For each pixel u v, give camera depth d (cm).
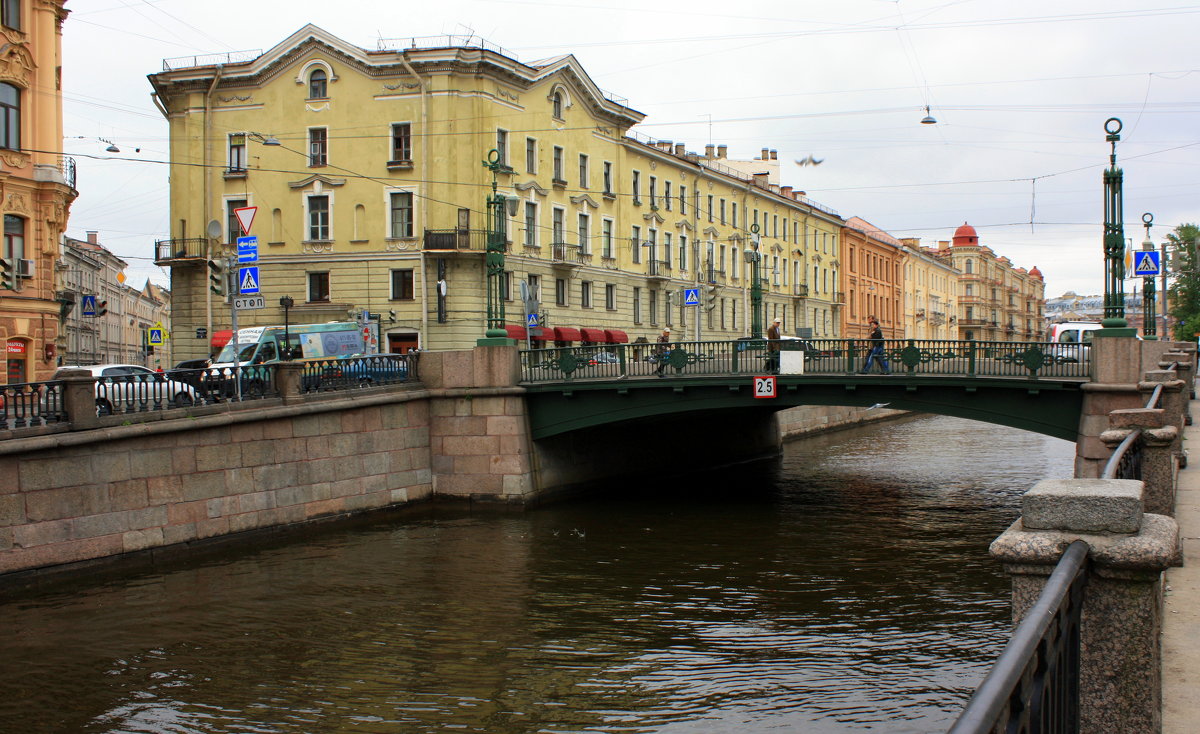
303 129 4334
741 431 3797
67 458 1714
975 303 11894
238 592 1691
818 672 1289
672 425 3403
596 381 2511
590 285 4938
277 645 1410
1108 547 402
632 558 1959
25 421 1666
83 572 1734
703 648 1394
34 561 1658
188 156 4444
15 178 3112
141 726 1123
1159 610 506
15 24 3119
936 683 1242
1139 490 423
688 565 1897
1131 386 2022
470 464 2570
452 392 2580
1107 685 412
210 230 3481
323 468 2258
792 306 7106
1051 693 328
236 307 2200
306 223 4331
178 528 1914
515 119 4403
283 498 2150
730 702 1187
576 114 4838
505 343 2606
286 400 2172
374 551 2022
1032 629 296
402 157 4250
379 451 2427
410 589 1717
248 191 4397
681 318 5716
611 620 1533
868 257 8581
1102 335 2086
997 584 1739
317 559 1941
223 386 2041
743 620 1529
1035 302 16112
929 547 2058
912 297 9856
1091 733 416
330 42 4269
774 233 6856
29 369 3203
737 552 2014
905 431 5250
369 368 2455
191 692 1227
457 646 1409
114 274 8375
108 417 1791
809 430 4831
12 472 1628
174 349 4484
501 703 1192
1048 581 347
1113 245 2083
